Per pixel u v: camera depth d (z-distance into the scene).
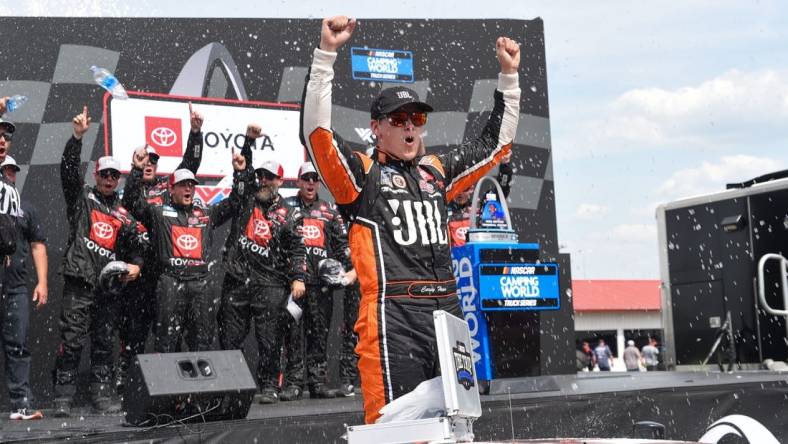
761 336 6.16
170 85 7.21
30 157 6.80
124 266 5.66
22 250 5.78
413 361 2.77
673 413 4.90
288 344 6.30
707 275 6.60
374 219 2.86
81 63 6.99
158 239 5.90
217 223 6.34
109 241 5.83
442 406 2.44
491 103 8.13
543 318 7.48
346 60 7.72
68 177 5.73
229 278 6.28
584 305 26.39
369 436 2.34
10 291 5.72
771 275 6.07
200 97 7.29
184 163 6.25
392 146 2.94
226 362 4.48
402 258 2.84
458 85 8.05
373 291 2.83
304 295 6.44
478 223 5.71
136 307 6.17
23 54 6.86
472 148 3.22
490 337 5.39
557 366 7.48
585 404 4.71
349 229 2.92
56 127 6.89
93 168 6.93
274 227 6.21
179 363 4.38
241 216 6.28
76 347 5.59
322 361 6.42
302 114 2.75
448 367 2.35
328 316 6.49
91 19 7.05
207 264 6.07
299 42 7.62
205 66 7.33
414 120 2.93
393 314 2.79
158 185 6.52
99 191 5.91
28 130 6.81
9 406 6.29
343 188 2.84
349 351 6.68
